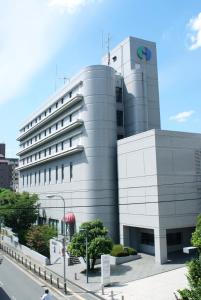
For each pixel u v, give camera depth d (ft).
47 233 170.81
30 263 137.90
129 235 151.02
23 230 197.06
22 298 96.27
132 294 94.22
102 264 103.35
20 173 290.35
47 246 163.94
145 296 91.45
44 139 215.72
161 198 129.39
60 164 196.13
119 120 179.93
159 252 125.39
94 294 97.76
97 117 162.50
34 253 153.89
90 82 165.48
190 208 134.62
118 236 157.89
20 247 175.01
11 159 521.24
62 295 98.78
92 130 162.40
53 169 208.23
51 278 111.75
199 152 140.87
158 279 106.01
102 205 157.38
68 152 176.45
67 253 139.33
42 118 236.84
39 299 95.20
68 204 182.50
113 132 164.55
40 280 116.98
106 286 103.60
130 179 146.20
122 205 151.33
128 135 177.06
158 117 180.34
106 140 161.58
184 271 111.34
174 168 134.00
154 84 183.42
